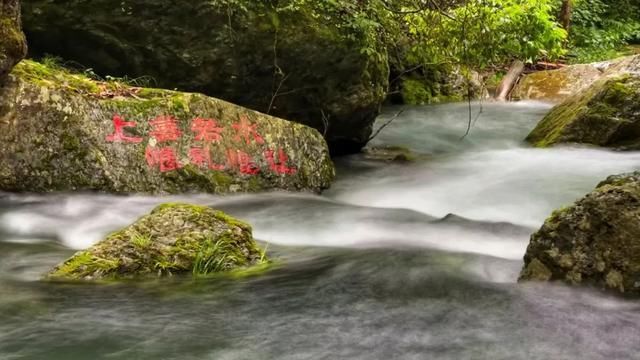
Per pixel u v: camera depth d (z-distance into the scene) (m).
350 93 7.66
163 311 3.16
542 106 11.91
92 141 5.29
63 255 4.15
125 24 6.74
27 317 3.03
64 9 6.64
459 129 10.22
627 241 3.28
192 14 6.73
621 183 3.53
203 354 2.71
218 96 7.21
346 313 3.17
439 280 3.69
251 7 6.81
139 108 5.55
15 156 5.14
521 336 2.90
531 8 9.21
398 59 10.08
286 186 6.21
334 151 8.44
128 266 3.64
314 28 7.10
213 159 5.78
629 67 8.88
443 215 5.77
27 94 5.18
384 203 6.30
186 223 3.92
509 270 3.90
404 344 2.82
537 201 6.00
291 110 7.59
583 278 3.38
